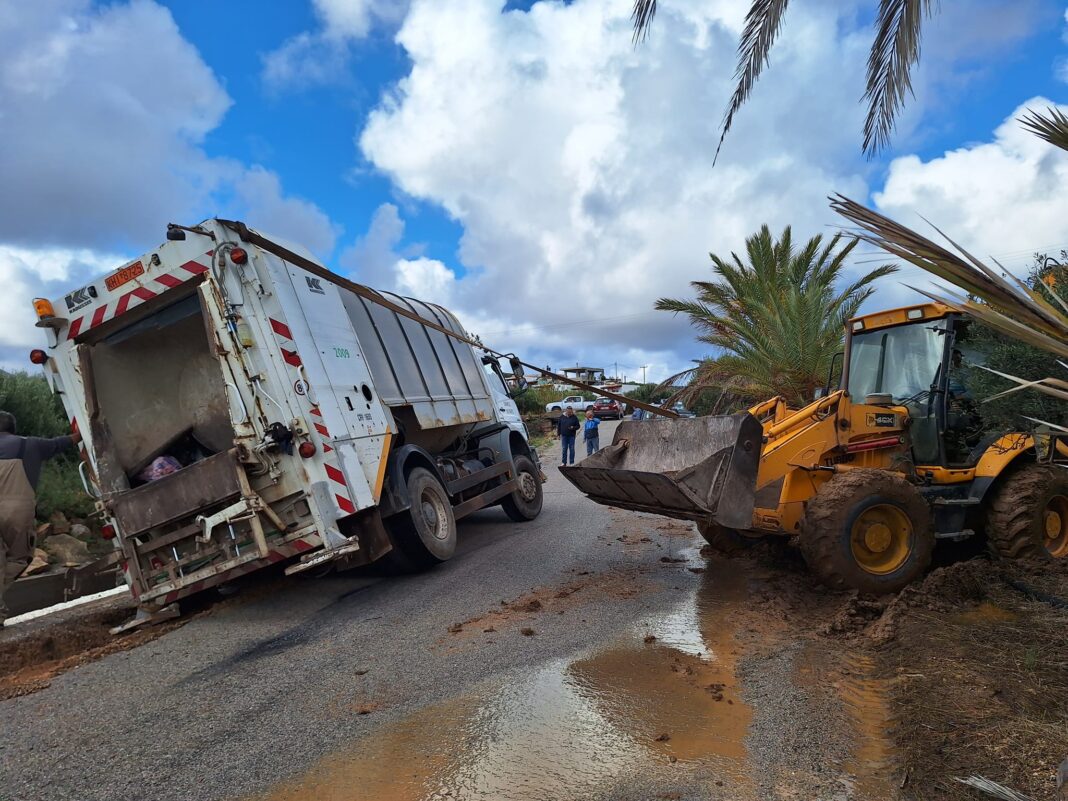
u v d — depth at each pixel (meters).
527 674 4.27
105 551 9.34
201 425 7.02
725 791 2.89
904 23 4.43
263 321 5.96
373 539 6.46
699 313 19.94
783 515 5.78
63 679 4.80
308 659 4.83
